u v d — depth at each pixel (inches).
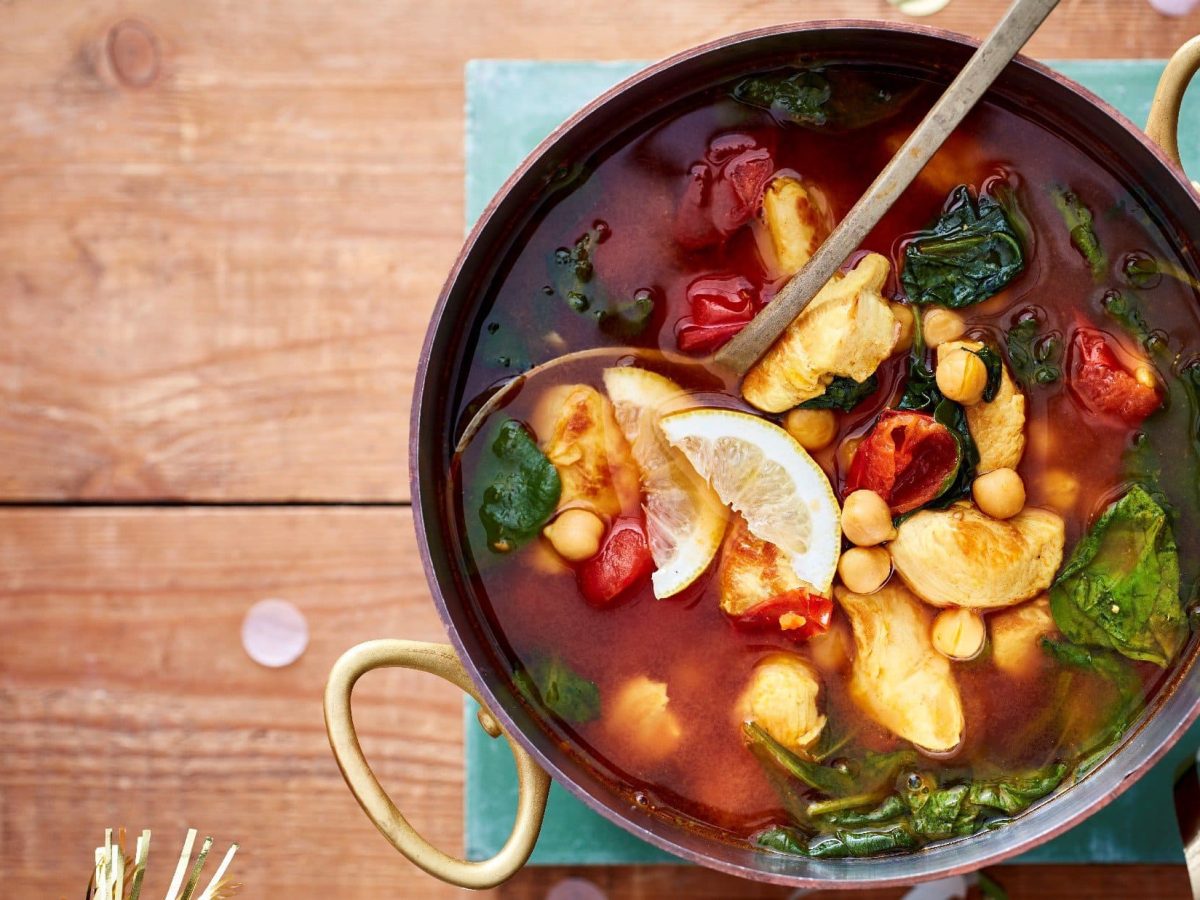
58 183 25.8
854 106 23.1
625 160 23.3
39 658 25.6
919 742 23.0
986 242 23.0
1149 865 25.0
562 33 25.5
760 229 23.2
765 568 22.9
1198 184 23.8
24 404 25.8
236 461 25.6
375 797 22.0
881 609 23.0
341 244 25.6
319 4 25.6
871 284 22.5
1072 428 23.0
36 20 25.8
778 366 22.6
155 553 25.7
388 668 25.5
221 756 25.5
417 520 22.0
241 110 25.7
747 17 25.4
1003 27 21.2
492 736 22.6
